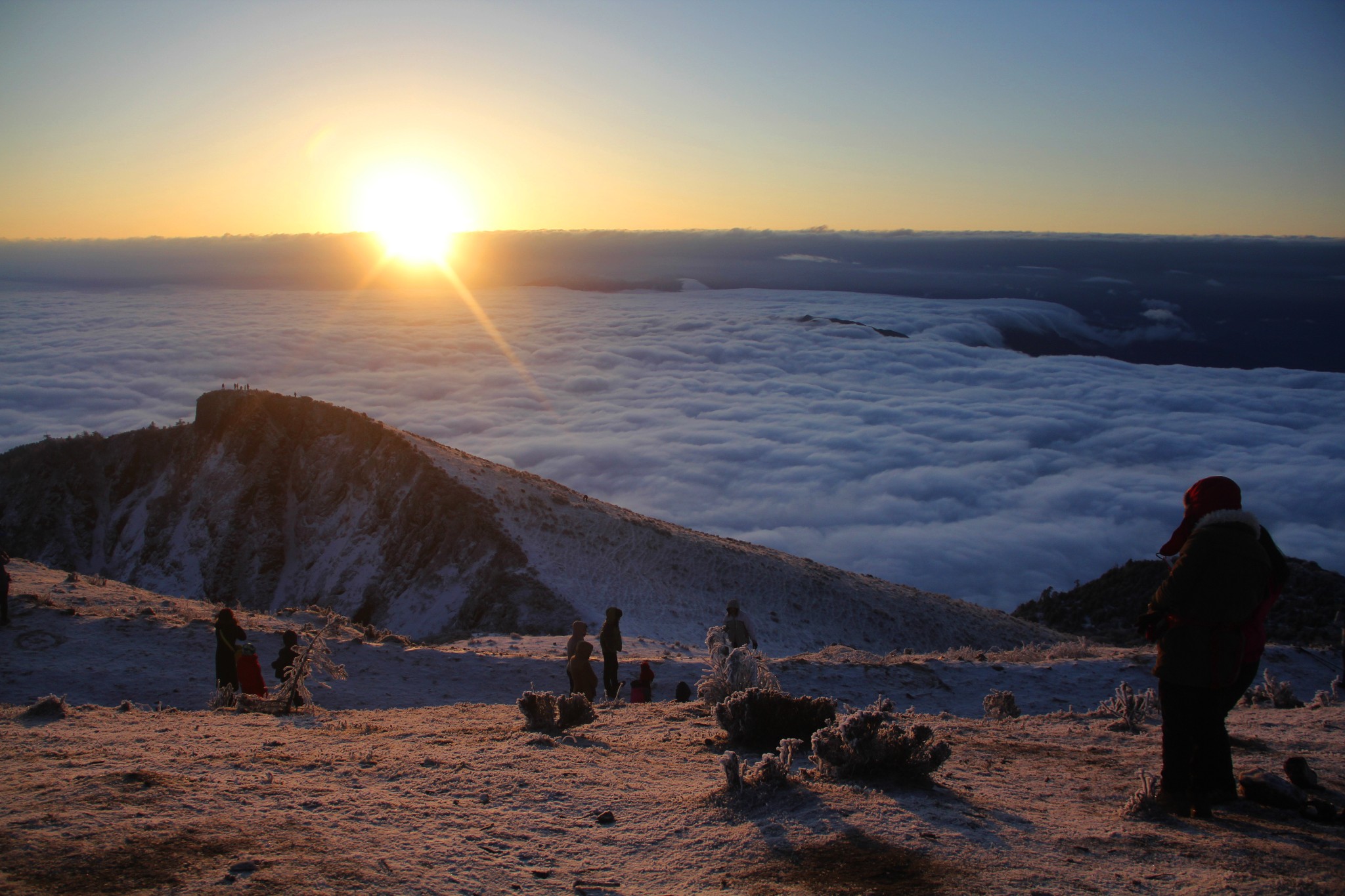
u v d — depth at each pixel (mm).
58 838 3152
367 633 18000
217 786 4027
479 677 14891
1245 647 4340
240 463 75188
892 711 7234
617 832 3732
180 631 14844
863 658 15305
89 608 17078
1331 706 8250
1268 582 4441
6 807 3557
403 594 57375
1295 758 4773
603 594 50250
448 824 3703
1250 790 4441
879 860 3373
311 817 3645
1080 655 16422
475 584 53469
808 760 5102
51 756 4754
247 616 19203
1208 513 4582
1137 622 4715
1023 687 13688
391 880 2990
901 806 4055
